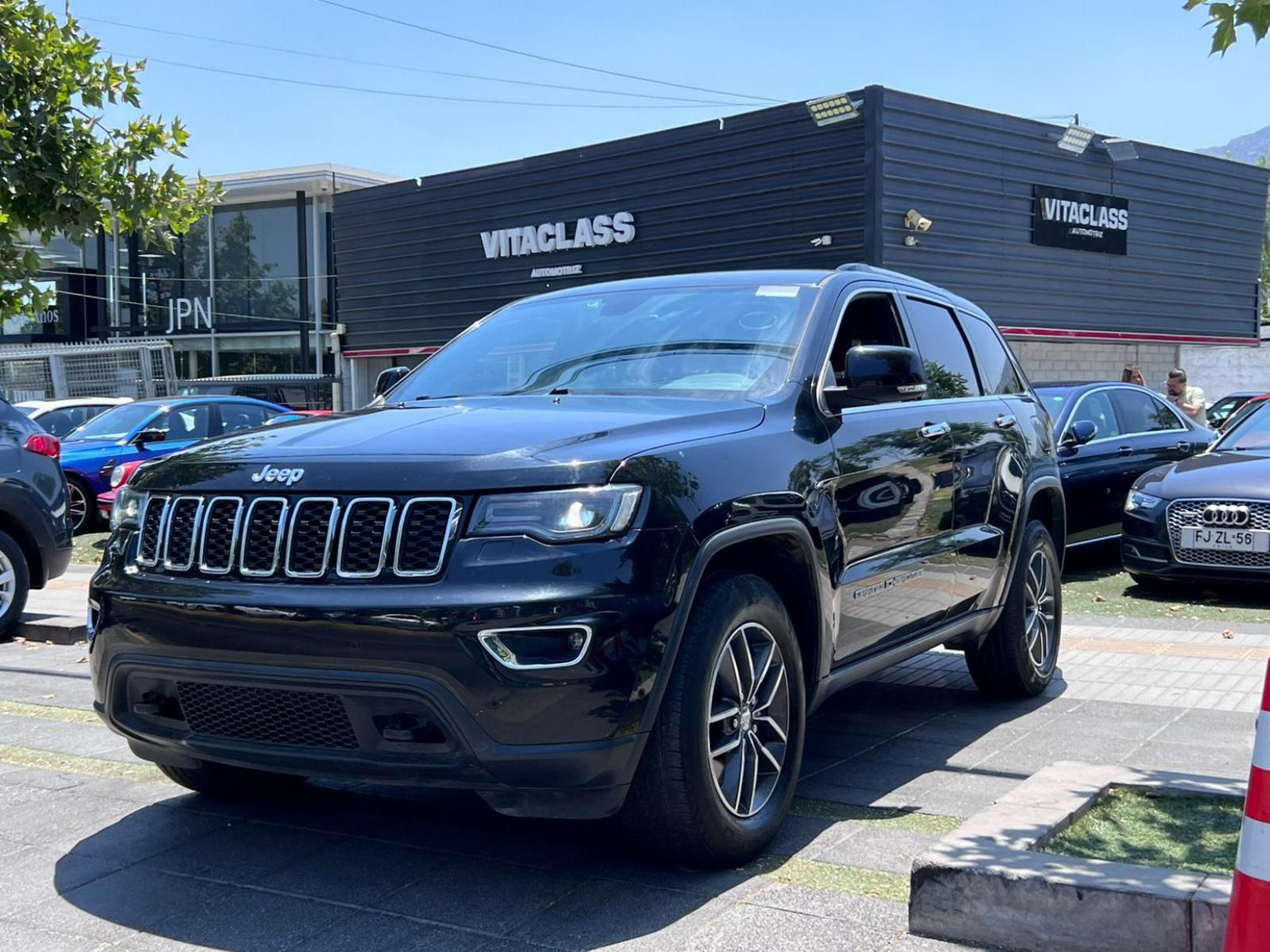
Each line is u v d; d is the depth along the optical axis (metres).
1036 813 3.68
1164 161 23.94
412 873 3.82
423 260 24.70
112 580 3.82
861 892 3.59
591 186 21.83
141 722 3.84
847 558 4.27
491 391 4.70
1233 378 26.62
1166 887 3.05
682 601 3.43
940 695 6.26
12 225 9.15
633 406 4.03
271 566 3.50
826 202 18.77
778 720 3.94
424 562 3.32
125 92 9.24
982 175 20.06
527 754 3.23
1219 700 5.95
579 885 3.68
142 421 16.02
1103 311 22.83
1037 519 6.23
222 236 35.59
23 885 3.81
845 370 4.78
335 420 4.13
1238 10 3.91
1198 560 8.90
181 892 3.73
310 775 3.51
